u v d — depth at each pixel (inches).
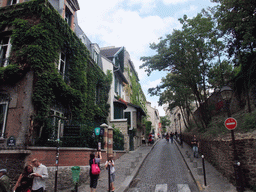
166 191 304.2
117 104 810.8
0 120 345.4
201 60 614.2
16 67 351.6
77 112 476.7
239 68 596.4
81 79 517.3
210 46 579.2
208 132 578.6
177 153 736.3
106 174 413.4
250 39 389.4
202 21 524.7
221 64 616.1
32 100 348.5
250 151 293.1
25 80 357.4
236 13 408.5
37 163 228.8
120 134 696.4
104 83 738.2
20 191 216.1
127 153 717.3
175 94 925.8
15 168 297.0
